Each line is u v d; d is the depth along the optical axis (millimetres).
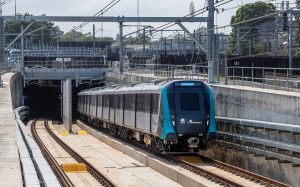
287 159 24938
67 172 28953
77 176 27578
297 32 66375
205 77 53031
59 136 53875
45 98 93375
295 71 51906
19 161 24438
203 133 31078
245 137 29141
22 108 72562
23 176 21234
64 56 91438
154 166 29016
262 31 69375
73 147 42281
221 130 33938
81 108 76312
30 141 34625
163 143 31578
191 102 31141
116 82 73250
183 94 31156
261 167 26359
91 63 91188
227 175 24938
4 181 19797
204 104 31250
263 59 53406
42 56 90750
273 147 26562
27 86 90812
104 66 91750
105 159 34156
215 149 32281
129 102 40219
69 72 82438
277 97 30422
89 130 56688
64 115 68625
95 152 38375
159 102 31656
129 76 65375
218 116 37125
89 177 27219
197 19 53531
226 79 41750
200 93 31312
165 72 63906
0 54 69688
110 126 50750
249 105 33625
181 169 26938
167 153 31938
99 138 48656
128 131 42250
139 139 37906
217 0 32188
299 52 64750
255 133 29875
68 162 32906
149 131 33938
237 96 35125
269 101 31250
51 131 58969
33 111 93062
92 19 62969
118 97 45031
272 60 53062
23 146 30312
